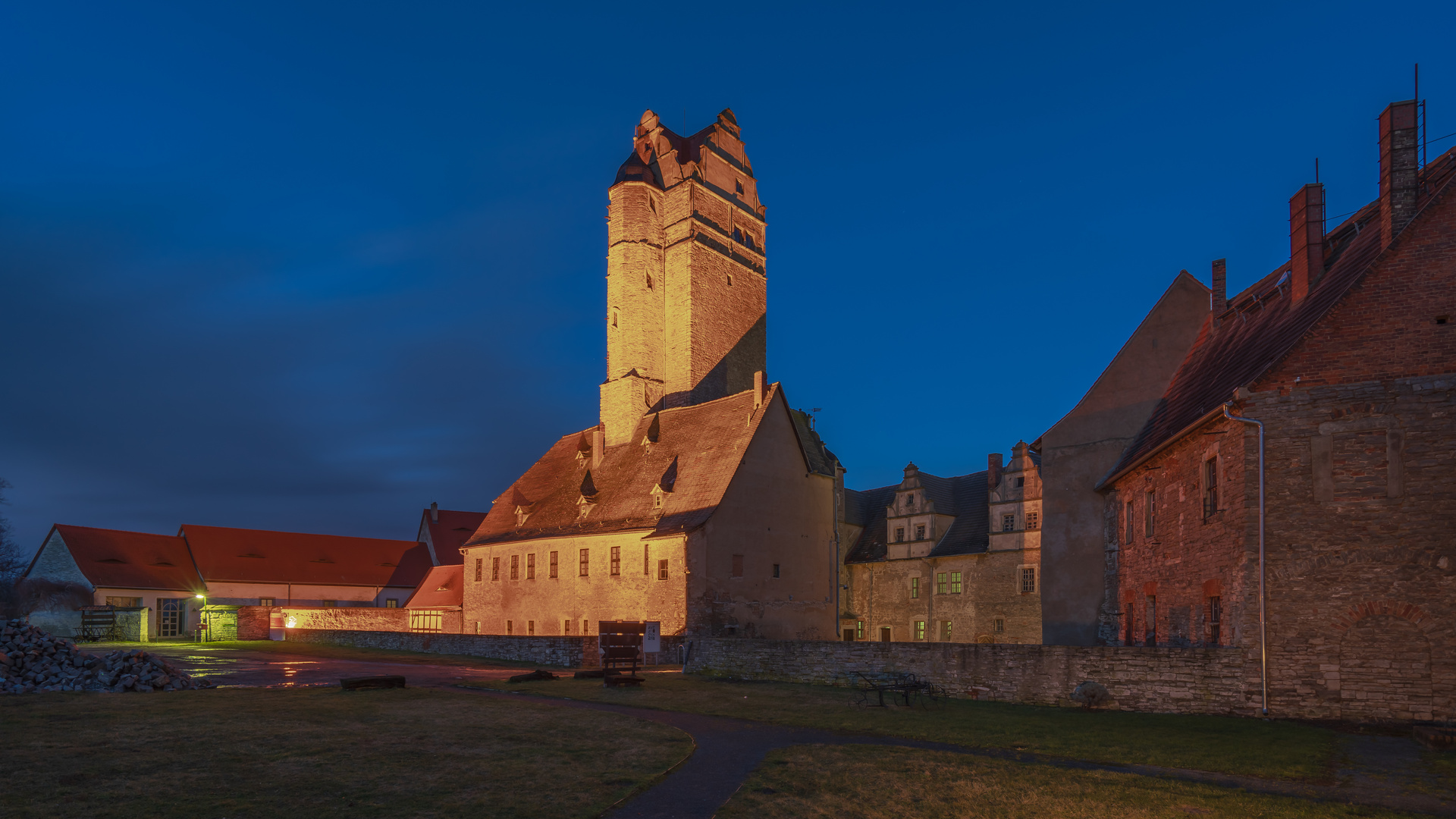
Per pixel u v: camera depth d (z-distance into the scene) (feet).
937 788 40.91
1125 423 100.73
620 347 189.98
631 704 71.00
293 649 137.39
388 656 124.77
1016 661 71.56
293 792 38.06
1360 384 61.57
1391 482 59.93
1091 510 100.73
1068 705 68.18
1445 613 57.57
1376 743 51.93
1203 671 63.16
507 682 85.46
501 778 41.42
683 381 186.91
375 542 255.09
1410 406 60.39
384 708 64.13
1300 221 77.30
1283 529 61.82
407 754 46.47
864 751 49.39
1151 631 85.87
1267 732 55.06
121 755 44.78
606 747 49.65
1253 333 81.35
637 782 41.19
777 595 144.36
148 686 72.13
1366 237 71.36
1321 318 63.26
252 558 226.38
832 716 63.67
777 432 149.28
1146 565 86.94
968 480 175.01
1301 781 42.68
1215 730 56.24
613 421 182.39
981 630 155.22
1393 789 41.04
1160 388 100.58
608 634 93.40
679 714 65.72
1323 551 60.75
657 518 145.59
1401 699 57.77
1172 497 79.46
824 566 153.38
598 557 153.58
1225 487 67.26
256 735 51.16
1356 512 60.39
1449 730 51.21
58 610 185.98
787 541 147.74
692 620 131.85
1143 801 38.73
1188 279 102.83
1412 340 61.31
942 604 163.22
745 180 210.59
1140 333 103.04
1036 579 147.84
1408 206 63.72
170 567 207.92
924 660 77.56
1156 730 56.54
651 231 193.98
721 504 137.59
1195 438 74.23
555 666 111.96
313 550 240.73
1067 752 50.03
